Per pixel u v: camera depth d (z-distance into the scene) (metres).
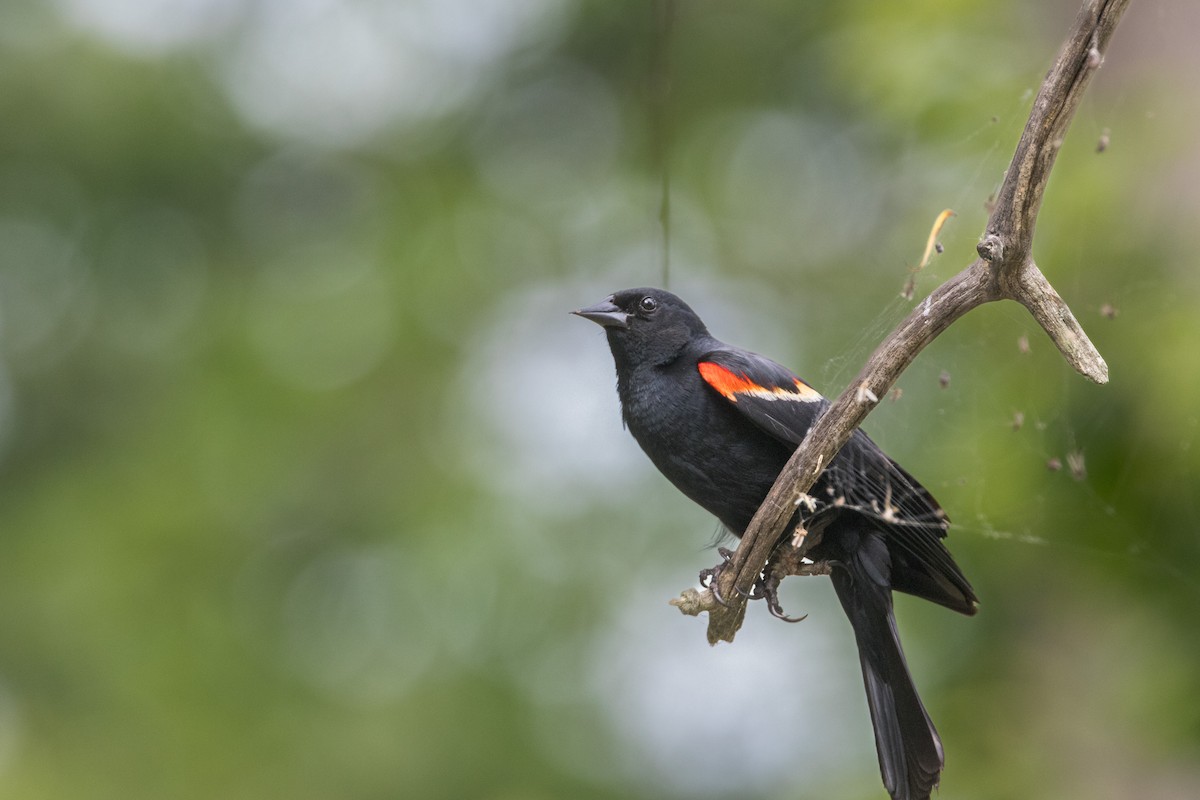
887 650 6.62
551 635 13.54
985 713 9.34
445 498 14.35
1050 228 8.56
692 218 15.27
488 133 16.30
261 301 15.73
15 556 14.70
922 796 6.35
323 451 14.82
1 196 15.96
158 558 14.28
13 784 12.98
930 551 6.80
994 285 5.10
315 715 13.45
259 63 16.36
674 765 13.09
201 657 13.80
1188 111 8.56
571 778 13.09
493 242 15.80
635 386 7.44
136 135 15.80
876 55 9.76
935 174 9.49
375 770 13.02
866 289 13.05
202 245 16.31
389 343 15.32
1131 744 8.80
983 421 8.80
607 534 13.89
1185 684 8.19
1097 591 8.89
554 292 15.66
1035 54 9.41
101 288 16.12
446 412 15.11
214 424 14.84
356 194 16.30
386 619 13.94
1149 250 8.33
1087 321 8.35
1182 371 7.86
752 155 15.16
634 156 15.52
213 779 13.07
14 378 15.85
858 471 6.64
